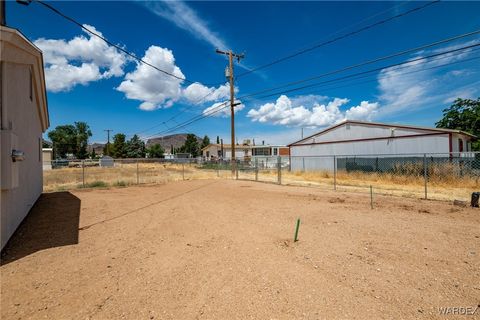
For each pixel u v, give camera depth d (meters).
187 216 7.23
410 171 16.67
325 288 3.11
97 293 3.04
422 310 2.66
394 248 4.43
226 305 2.77
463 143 20.23
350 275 3.45
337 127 23.78
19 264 3.90
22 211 6.41
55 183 16.84
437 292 3.01
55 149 69.38
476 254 4.12
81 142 73.38
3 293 3.04
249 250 4.46
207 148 63.06
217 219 6.83
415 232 5.33
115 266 3.83
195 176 22.38
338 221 6.32
